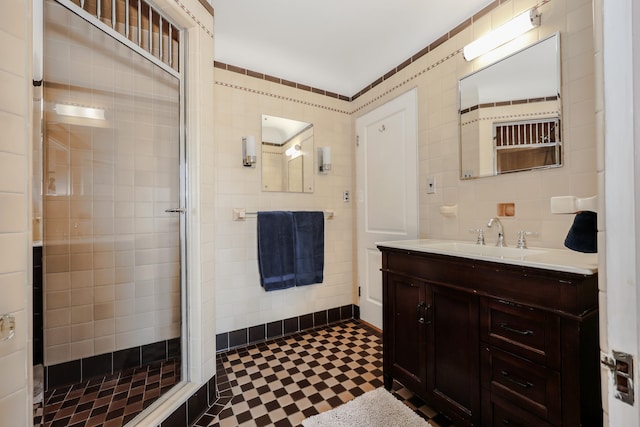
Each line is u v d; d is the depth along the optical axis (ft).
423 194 6.70
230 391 5.33
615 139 1.19
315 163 8.46
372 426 4.36
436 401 4.38
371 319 8.32
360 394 5.19
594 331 3.05
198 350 4.80
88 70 5.17
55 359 4.99
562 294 3.06
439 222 6.33
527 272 3.34
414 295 4.81
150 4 4.32
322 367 6.16
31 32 2.59
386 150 7.76
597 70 1.31
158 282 5.93
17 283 2.45
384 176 7.84
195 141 4.87
